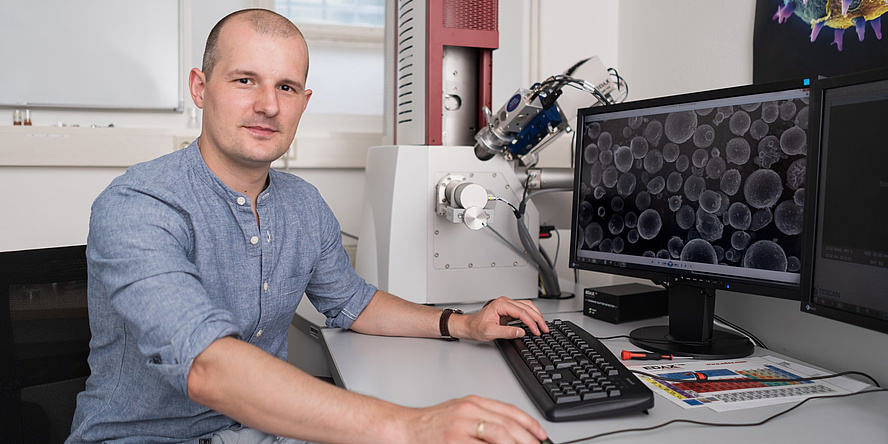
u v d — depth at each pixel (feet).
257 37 3.29
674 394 3.00
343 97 7.55
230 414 2.51
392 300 4.19
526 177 5.16
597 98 4.55
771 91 3.38
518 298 5.24
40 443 3.70
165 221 3.03
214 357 2.48
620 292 4.54
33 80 6.46
